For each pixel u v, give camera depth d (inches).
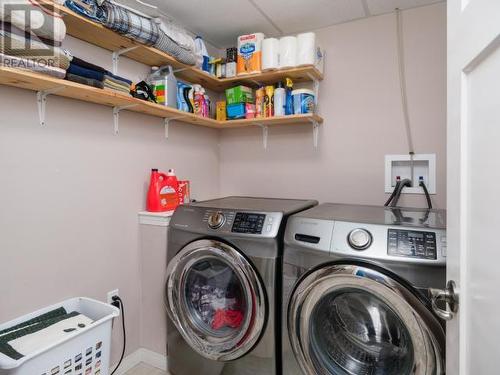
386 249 47.0
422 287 44.4
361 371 52.3
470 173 28.7
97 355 55.8
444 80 77.5
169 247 71.1
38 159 57.7
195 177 99.0
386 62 83.7
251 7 79.7
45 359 47.6
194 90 88.7
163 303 75.2
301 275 53.9
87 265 67.0
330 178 92.0
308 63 80.7
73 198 64.0
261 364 60.5
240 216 63.7
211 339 66.3
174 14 83.0
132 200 77.0
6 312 53.7
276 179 100.6
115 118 72.3
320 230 53.3
